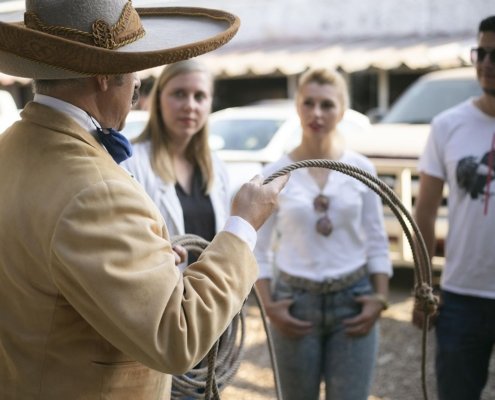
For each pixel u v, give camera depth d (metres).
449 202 3.01
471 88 6.84
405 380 4.42
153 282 1.43
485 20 2.87
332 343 2.93
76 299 1.46
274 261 3.29
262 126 7.06
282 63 11.55
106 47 1.50
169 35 1.66
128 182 1.53
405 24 12.30
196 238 2.12
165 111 2.82
